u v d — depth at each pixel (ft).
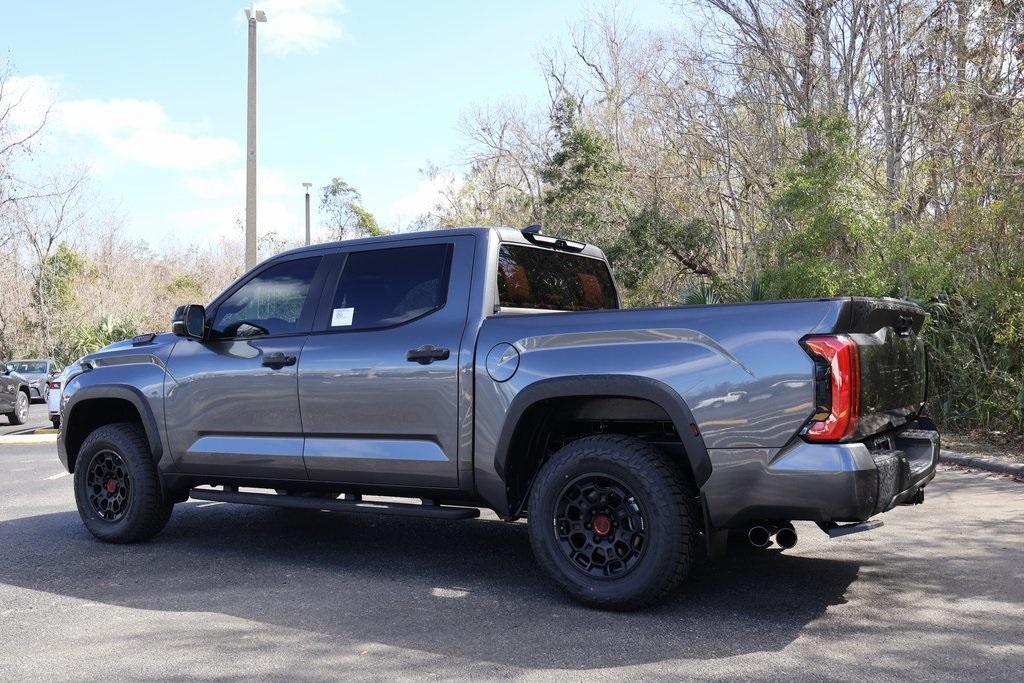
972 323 37.06
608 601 13.80
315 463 16.97
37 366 100.22
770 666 11.41
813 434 12.57
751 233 69.31
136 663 11.94
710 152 75.66
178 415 18.79
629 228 76.79
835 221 45.57
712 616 13.60
